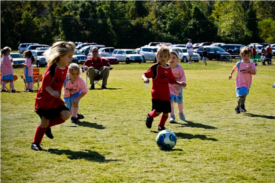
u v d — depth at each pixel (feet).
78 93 20.97
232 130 18.71
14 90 37.55
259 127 19.45
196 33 201.57
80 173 12.20
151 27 204.64
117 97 31.27
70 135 17.56
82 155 14.21
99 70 38.88
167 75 18.29
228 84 42.32
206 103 27.73
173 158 13.80
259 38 200.03
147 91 35.91
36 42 191.31
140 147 15.39
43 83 14.57
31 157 13.98
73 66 20.13
